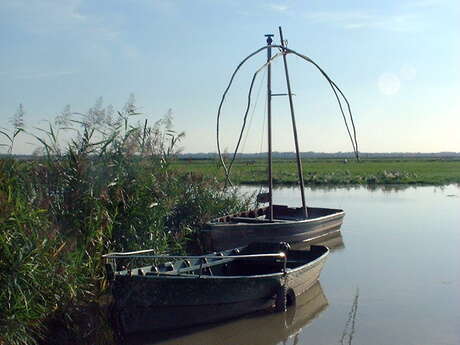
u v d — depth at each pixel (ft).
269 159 60.34
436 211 92.89
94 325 28.96
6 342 23.02
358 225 76.33
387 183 165.58
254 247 42.29
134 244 35.06
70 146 33.68
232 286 32.32
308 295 39.11
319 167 266.16
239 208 65.16
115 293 28.78
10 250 24.32
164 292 29.78
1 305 23.43
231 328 32.50
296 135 65.16
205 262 37.17
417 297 38.45
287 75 62.44
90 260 29.89
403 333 31.27
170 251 41.01
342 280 43.42
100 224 31.99
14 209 25.39
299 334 31.37
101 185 33.53
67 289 27.25
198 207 52.80
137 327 29.71
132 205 35.42
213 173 69.05
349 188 150.51
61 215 31.83
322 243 61.93
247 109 56.95
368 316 34.45
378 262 50.42
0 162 28.25
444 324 32.71
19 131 30.86
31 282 24.64
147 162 38.78
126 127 36.86
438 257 52.54
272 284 34.58
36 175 33.06
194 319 31.63
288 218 72.95
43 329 26.96
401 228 72.95
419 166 275.18
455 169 236.43
